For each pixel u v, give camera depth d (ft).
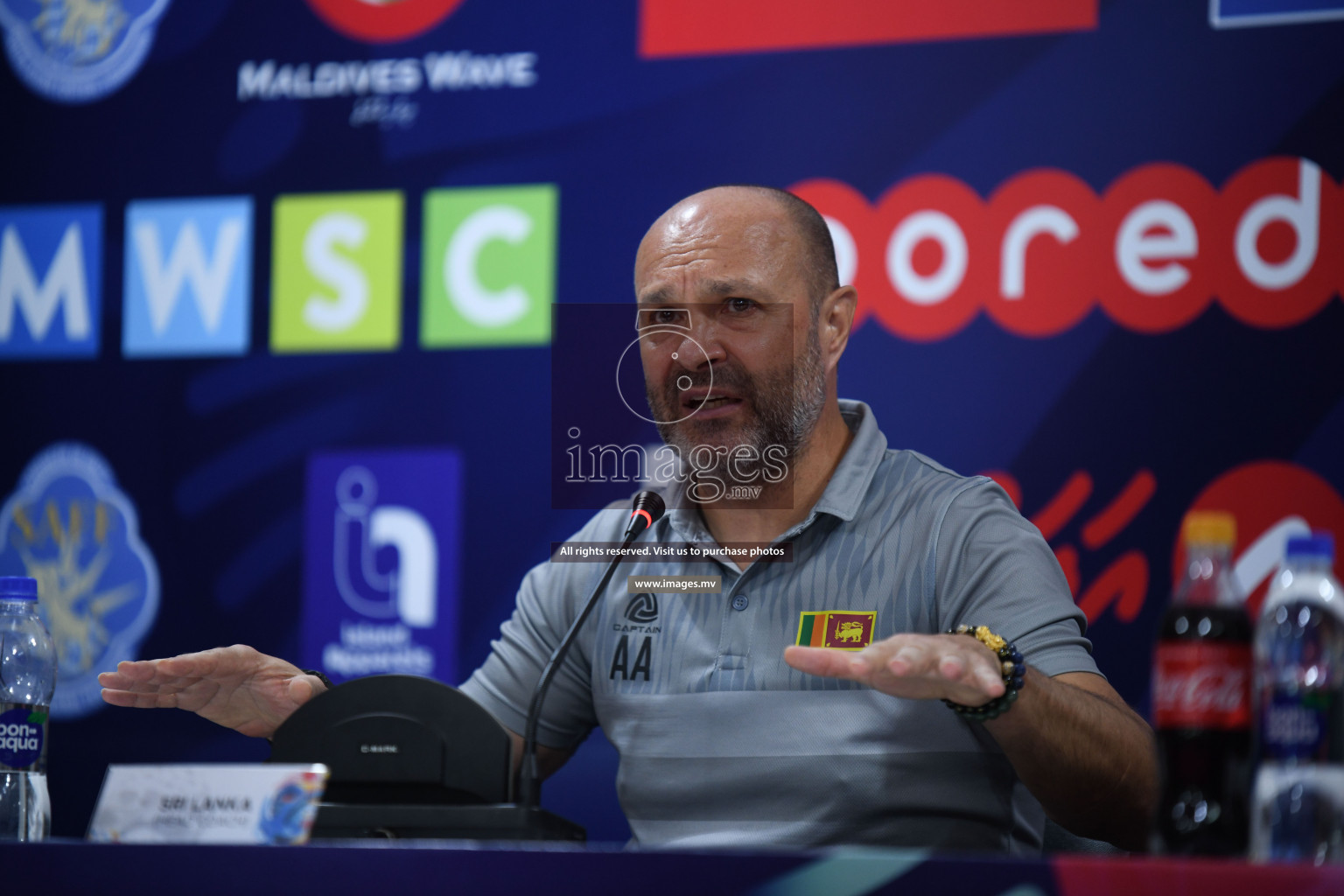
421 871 8.36
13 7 30.71
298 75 29.48
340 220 28.86
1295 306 24.31
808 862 7.95
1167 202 25.07
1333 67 24.57
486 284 28.07
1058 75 25.89
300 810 9.61
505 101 28.45
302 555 28.09
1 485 29.48
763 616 15.24
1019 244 25.71
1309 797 9.34
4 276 30.04
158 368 29.22
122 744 27.78
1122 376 24.97
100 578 28.76
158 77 30.04
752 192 16.25
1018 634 13.80
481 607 27.20
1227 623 9.65
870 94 26.76
